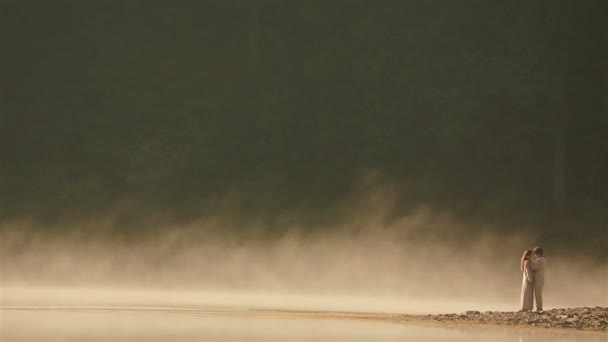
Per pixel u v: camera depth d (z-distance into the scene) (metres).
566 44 123.19
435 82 127.19
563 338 32.22
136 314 44.66
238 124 127.69
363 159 121.81
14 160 127.06
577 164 117.62
